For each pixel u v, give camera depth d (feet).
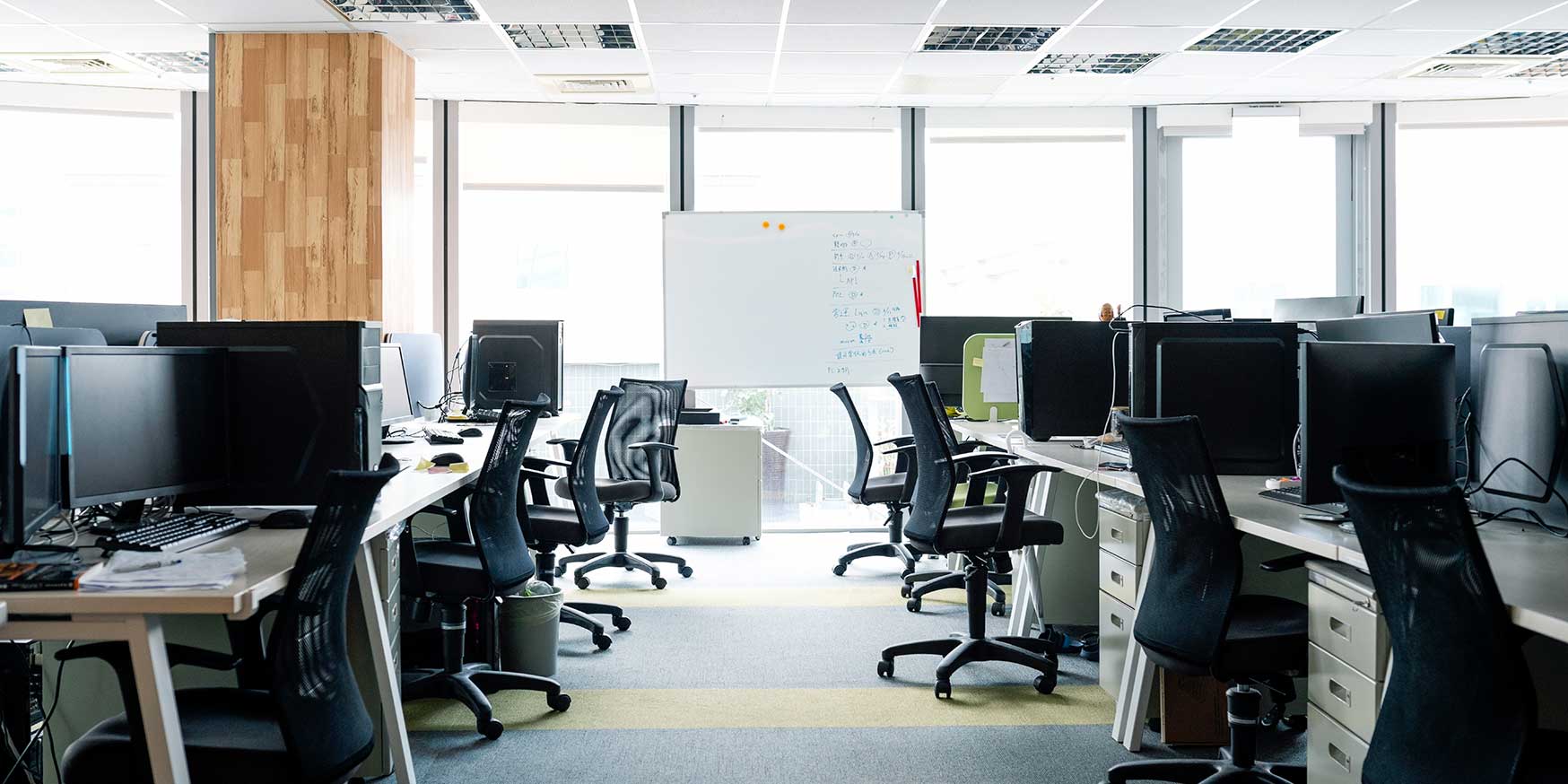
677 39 16.56
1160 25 16.05
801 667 11.74
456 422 16.62
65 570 5.33
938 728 9.74
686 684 11.14
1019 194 21.80
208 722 5.90
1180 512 7.42
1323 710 6.86
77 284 20.33
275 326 8.09
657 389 16.01
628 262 21.44
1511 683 4.74
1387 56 17.84
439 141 20.38
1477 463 7.84
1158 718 9.73
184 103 19.85
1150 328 10.41
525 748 9.27
